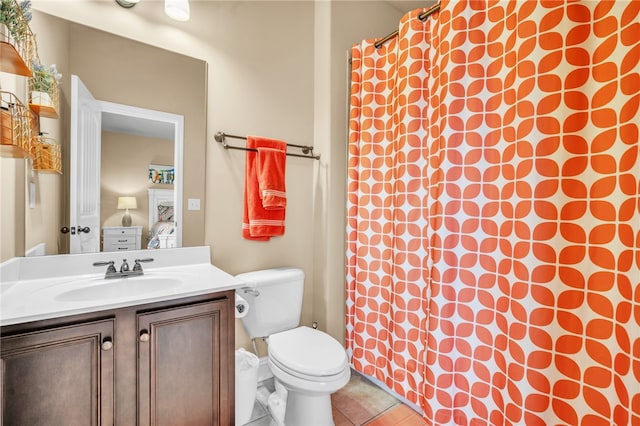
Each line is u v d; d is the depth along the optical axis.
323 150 1.95
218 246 1.65
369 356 1.78
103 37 1.33
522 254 1.10
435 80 1.42
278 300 1.65
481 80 1.24
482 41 1.24
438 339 1.29
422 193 1.53
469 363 1.26
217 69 1.64
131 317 1.00
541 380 1.05
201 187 1.58
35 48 1.13
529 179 1.08
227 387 1.19
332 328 1.92
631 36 0.87
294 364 1.30
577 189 0.98
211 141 1.62
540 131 1.05
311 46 2.01
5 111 0.81
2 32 0.75
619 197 0.89
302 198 1.98
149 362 1.02
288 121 1.91
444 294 1.29
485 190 1.23
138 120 1.42
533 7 1.07
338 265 1.95
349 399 1.69
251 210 1.69
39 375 0.85
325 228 1.93
